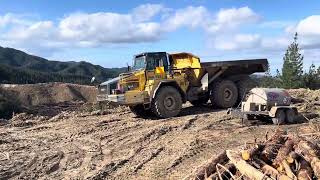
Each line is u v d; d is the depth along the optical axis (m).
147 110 17.20
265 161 7.95
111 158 11.21
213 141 11.91
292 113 13.89
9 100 28.28
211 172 8.18
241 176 7.58
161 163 10.37
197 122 14.94
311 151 7.48
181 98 16.67
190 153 10.89
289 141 8.05
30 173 10.18
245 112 13.81
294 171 7.28
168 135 13.23
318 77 27.61
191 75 17.23
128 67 17.23
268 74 28.41
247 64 17.88
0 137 14.38
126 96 15.85
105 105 20.62
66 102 34.47
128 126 15.01
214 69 17.41
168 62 16.84
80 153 11.88
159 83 16.22
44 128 15.76
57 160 11.25
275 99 13.91
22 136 14.48
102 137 13.63
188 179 8.57
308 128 10.53
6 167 10.62
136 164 10.45
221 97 17.69
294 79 27.28
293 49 27.67
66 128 15.41
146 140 12.85
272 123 14.16
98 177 9.62
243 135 12.47
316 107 16.64
